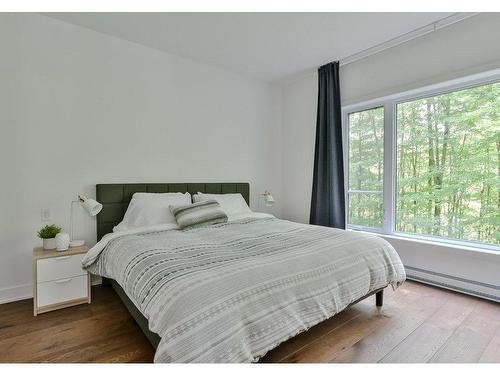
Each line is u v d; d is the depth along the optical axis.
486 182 2.53
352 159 3.57
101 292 2.52
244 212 3.21
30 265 2.39
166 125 3.12
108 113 2.74
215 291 1.26
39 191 2.42
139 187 2.89
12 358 1.56
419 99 2.96
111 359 1.55
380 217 3.28
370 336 1.81
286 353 1.62
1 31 2.24
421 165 2.96
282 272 1.50
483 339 1.78
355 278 1.82
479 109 2.56
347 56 3.22
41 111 2.41
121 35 2.74
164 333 1.15
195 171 3.37
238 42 2.88
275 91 4.19
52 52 2.45
